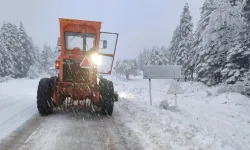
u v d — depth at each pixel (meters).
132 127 7.41
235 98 17.52
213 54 31.61
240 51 25.31
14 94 14.91
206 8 37.84
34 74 60.91
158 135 6.57
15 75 57.38
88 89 8.58
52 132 6.75
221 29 27.06
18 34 61.69
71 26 9.40
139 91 25.34
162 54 69.75
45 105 8.56
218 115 13.41
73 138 6.33
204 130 8.05
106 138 6.39
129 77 76.31
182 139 6.29
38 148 5.54
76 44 9.48
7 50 54.12
